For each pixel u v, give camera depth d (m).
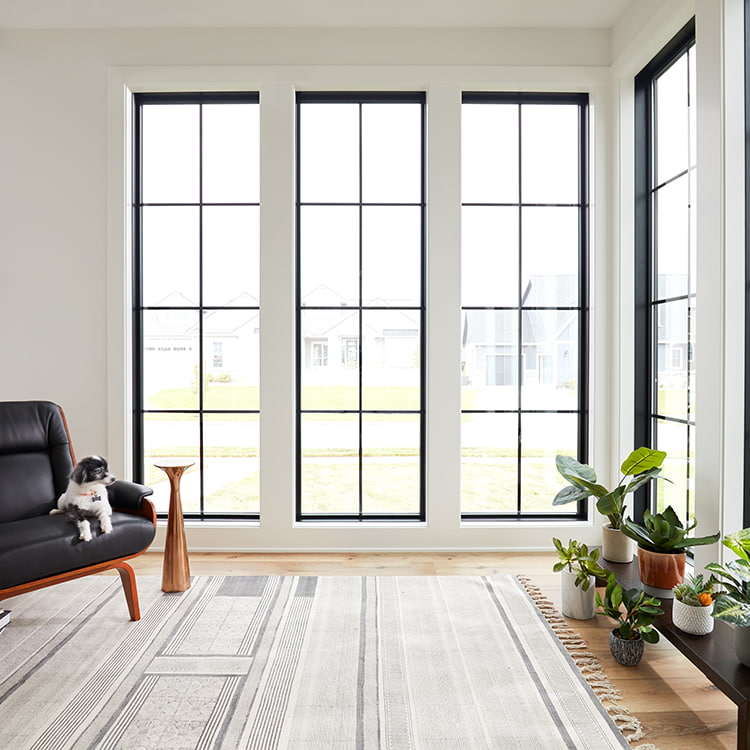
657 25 2.84
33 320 3.42
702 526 2.40
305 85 3.42
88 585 2.92
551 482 3.62
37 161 3.40
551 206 3.58
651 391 3.29
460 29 3.39
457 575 3.08
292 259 3.42
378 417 3.58
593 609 2.58
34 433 2.80
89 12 3.22
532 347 3.60
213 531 3.46
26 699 1.95
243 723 1.83
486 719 1.85
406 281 3.56
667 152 3.09
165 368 3.58
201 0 3.11
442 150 3.40
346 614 2.60
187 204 3.56
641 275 3.33
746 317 2.28
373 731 1.79
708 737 1.77
